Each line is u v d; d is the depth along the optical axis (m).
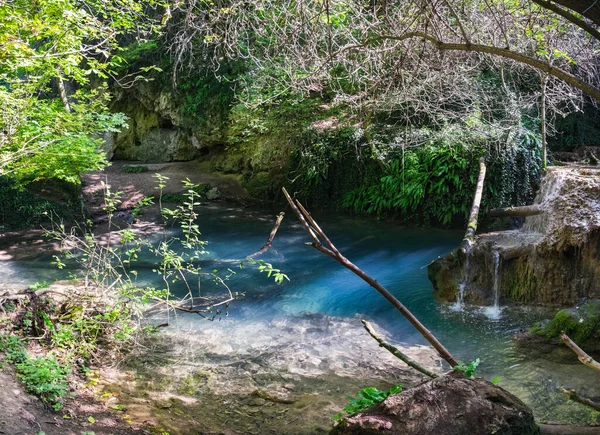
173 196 15.62
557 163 11.95
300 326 7.30
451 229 12.90
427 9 4.69
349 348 6.59
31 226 12.57
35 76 8.52
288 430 4.63
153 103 19.30
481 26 6.55
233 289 8.80
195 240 7.19
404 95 8.85
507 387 5.54
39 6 6.48
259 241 12.07
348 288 8.89
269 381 5.66
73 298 6.37
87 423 4.33
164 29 16.64
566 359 6.11
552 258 7.45
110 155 20.41
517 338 6.63
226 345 6.61
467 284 8.12
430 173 12.91
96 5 8.89
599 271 7.09
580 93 11.32
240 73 16.69
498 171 12.32
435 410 2.77
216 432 4.51
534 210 7.90
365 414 2.87
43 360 5.09
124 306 6.57
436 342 3.27
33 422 4.10
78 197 13.85
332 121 14.89
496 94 12.20
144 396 5.16
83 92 10.24
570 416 4.89
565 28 7.26
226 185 16.64
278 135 15.66
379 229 13.02
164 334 6.87
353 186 14.72
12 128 7.50
